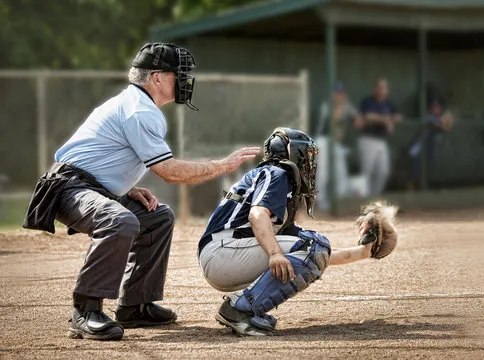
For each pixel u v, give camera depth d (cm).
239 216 1934
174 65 1969
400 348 1777
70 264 2953
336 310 2197
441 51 6581
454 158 5938
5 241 3450
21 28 8106
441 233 3756
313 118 6312
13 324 2073
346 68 6356
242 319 1916
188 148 4656
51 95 6694
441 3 5488
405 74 6531
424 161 5744
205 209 4688
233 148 4738
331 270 2780
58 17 8262
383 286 2522
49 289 2523
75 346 1838
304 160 1939
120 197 1995
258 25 5716
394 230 2058
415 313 2148
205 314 2180
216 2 8531
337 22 5166
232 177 4766
